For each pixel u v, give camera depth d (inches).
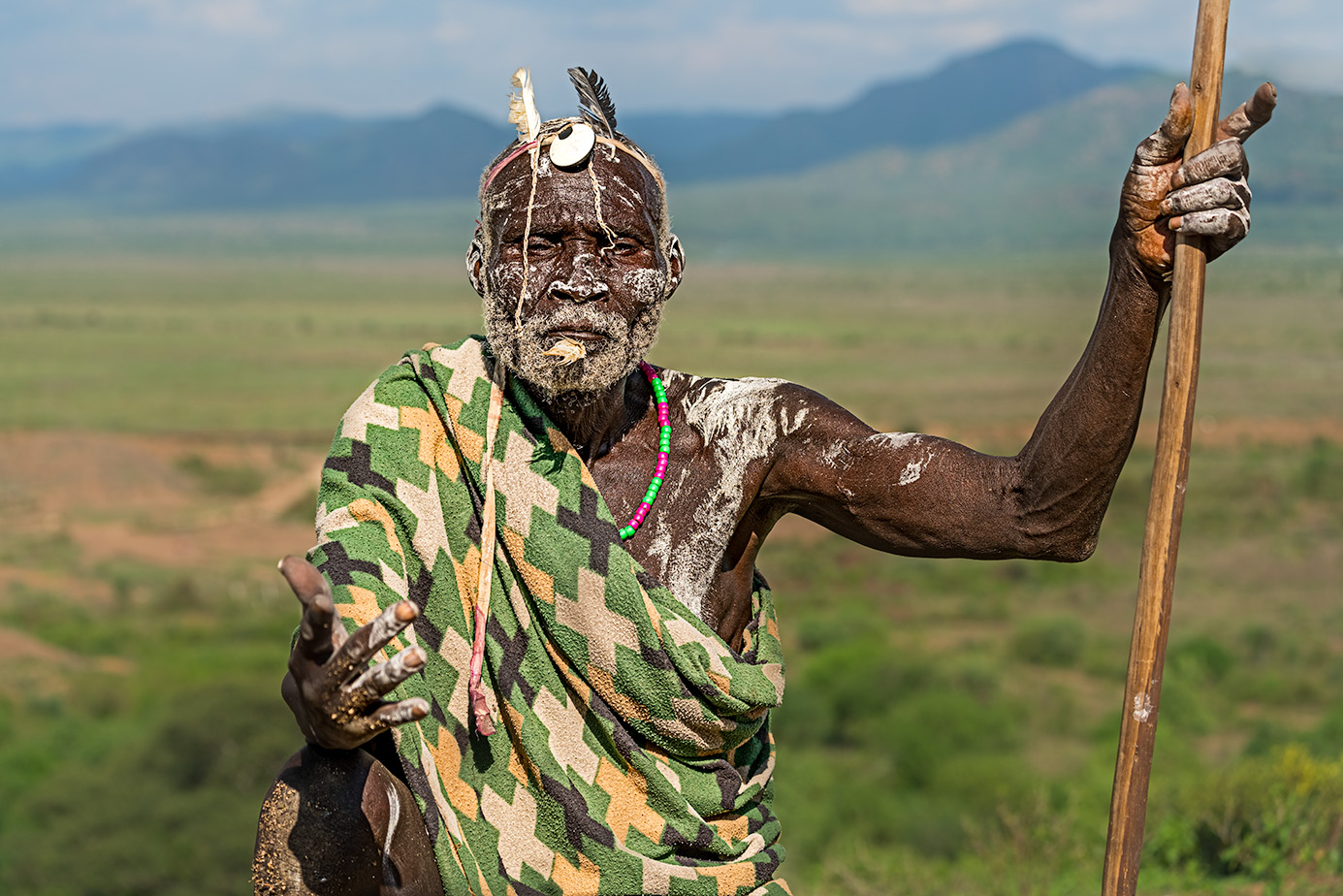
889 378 3941.9
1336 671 1263.5
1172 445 87.3
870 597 1720.0
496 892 90.0
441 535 93.9
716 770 95.7
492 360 98.3
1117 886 87.6
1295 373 3956.7
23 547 2170.3
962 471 100.7
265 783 935.7
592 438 102.6
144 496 2608.3
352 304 6678.2
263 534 2320.4
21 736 1121.4
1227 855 358.9
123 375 4200.3
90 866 813.2
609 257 97.4
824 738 1068.5
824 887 451.2
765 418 104.2
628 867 90.3
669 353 4402.1
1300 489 2370.8
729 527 103.0
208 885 820.0
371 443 95.3
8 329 5354.3
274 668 1380.4
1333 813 364.8
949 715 1042.1
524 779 92.3
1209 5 87.1
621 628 90.9
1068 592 1724.9
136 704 1269.7
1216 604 1628.9
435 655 92.7
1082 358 94.9
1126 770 87.7
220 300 6855.3
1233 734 1039.6
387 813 86.0
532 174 97.3
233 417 3400.6
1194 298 86.7
